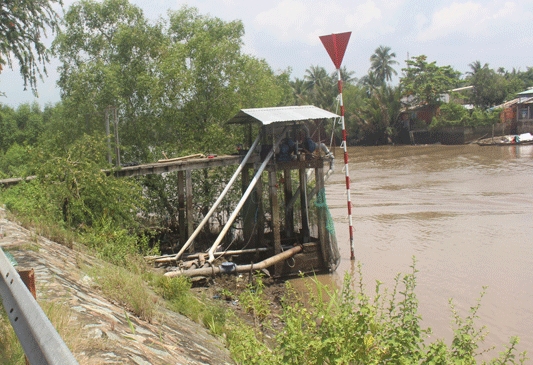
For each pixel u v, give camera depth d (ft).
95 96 80.02
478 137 236.63
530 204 90.68
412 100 266.36
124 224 54.60
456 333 21.01
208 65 80.64
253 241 62.85
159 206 71.87
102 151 57.52
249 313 35.40
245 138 68.54
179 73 78.48
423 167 153.79
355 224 81.05
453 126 237.45
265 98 86.17
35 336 7.52
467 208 89.66
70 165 51.29
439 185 116.88
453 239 69.00
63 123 84.07
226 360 23.24
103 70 79.36
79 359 14.85
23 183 49.01
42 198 45.65
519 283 50.11
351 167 163.12
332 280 53.88
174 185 72.59
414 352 19.61
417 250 64.34
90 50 86.79
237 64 82.94
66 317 17.79
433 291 48.62
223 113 80.33
